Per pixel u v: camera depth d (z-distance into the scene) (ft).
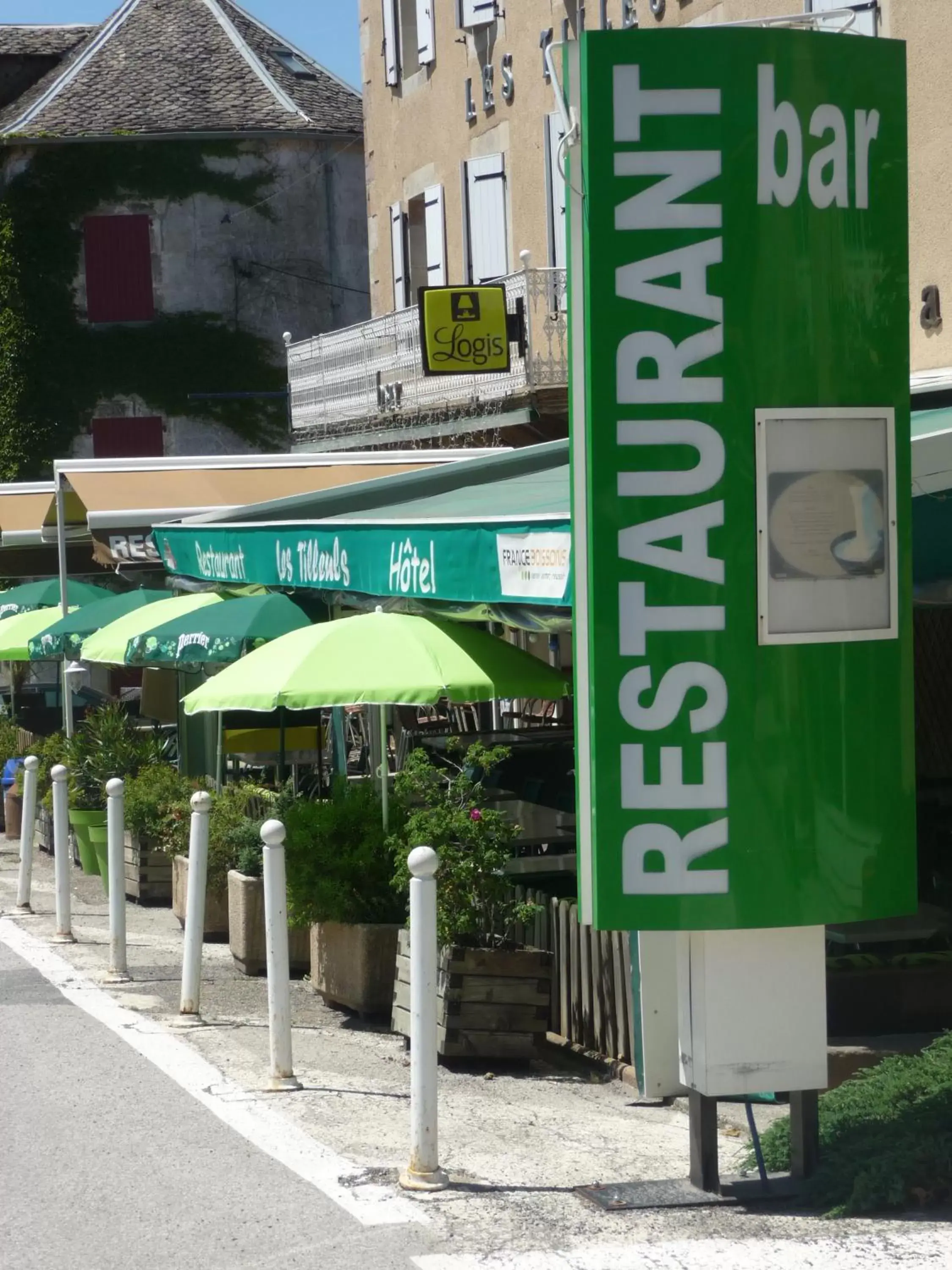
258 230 131.13
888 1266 17.74
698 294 19.30
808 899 19.89
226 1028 30.81
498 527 27.22
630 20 61.82
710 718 19.60
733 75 19.22
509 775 38.60
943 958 28.58
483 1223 19.44
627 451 19.38
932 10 43.45
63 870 40.16
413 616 33.53
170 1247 19.01
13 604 64.64
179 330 129.80
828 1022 27.68
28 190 128.06
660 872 19.70
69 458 128.77
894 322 20.13
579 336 19.56
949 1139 20.02
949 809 35.78
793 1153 20.63
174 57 135.23
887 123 20.01
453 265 80.84
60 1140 23.36
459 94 78.95
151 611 48.32
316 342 88.22
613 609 19.48
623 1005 28.27
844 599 19.92
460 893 28.63
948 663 37.78
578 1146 23.25
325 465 59.77
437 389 74.79
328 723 53.31
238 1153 22.53
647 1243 18.61
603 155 19.21
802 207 19.53
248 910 36.01
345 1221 19.62
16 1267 18.62
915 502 28.32
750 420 19.45
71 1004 32.60
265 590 47.91
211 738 52.24
